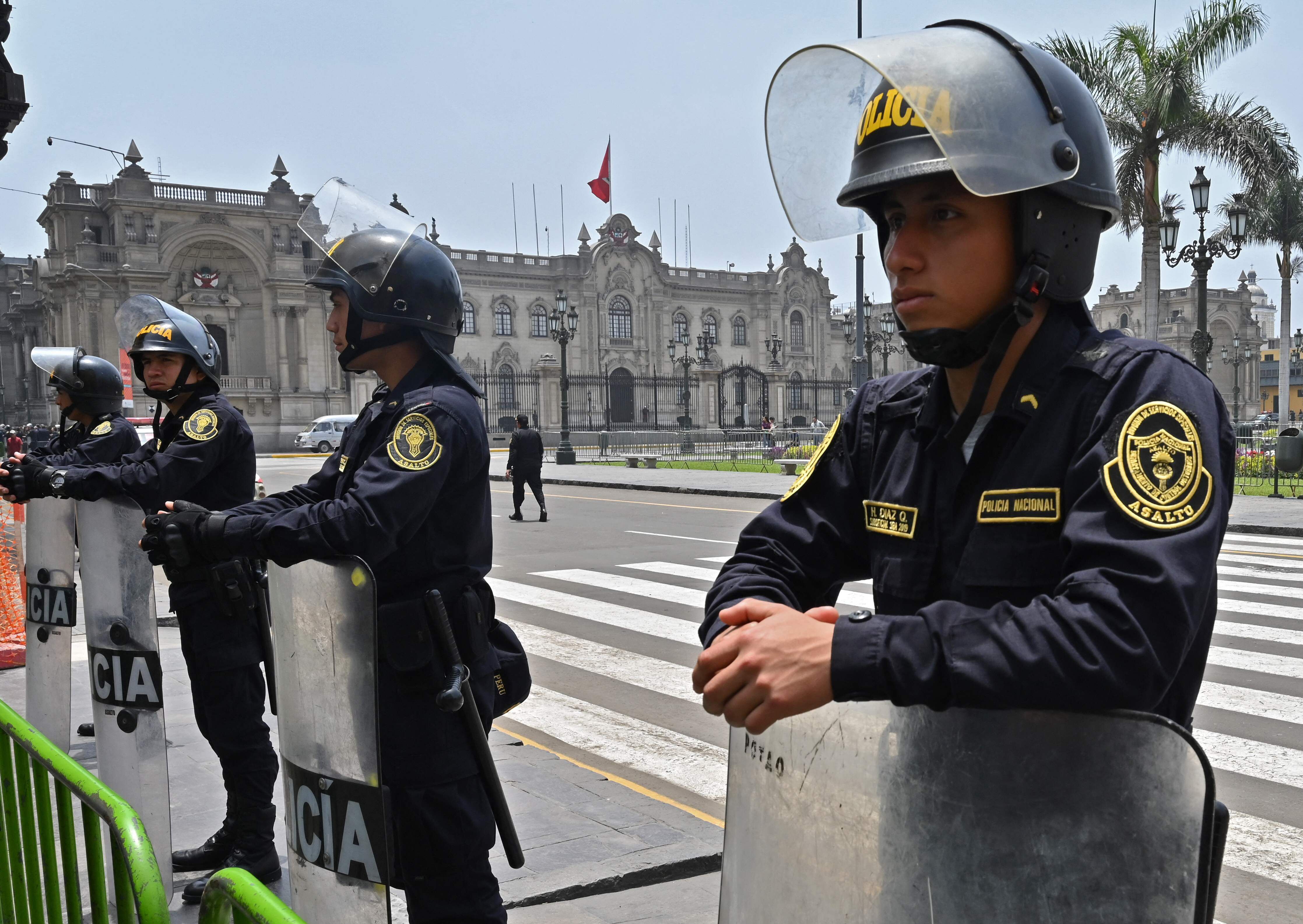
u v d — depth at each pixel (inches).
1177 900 38.3
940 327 48.3
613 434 1841.8
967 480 48.8
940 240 47.8
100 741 123.2
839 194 52.3
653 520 613.9
